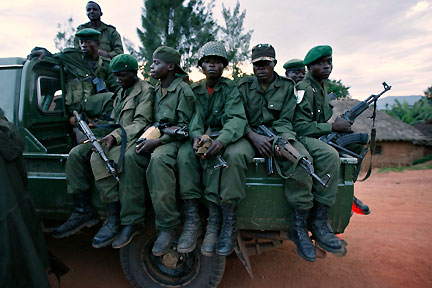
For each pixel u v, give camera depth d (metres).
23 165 2.15
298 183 2.37
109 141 2.56
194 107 2.84
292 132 2.74
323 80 3.29
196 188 2.52
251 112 3.00
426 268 3.44
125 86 3.03
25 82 2.95
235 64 10.80
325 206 2.45
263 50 2.79
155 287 2.81
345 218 2.53
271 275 3.31
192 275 2.77
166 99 2.85
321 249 2.61
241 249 2.63
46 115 3.29
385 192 7.66
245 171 2.52
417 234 4.48
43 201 2.84
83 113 3.65
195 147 2.42
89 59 3.95
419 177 10.33
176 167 2.55
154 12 10.83
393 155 19.36
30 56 3.16
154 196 2.43
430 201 6.56
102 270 3.39
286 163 2.46
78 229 2.70
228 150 2.46
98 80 3.92
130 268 2.82
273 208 2.55
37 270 1.93
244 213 2.57
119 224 2.65
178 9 10.70
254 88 2.99
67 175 2.64
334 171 2.43
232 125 2.58
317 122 3.13
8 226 1.84
